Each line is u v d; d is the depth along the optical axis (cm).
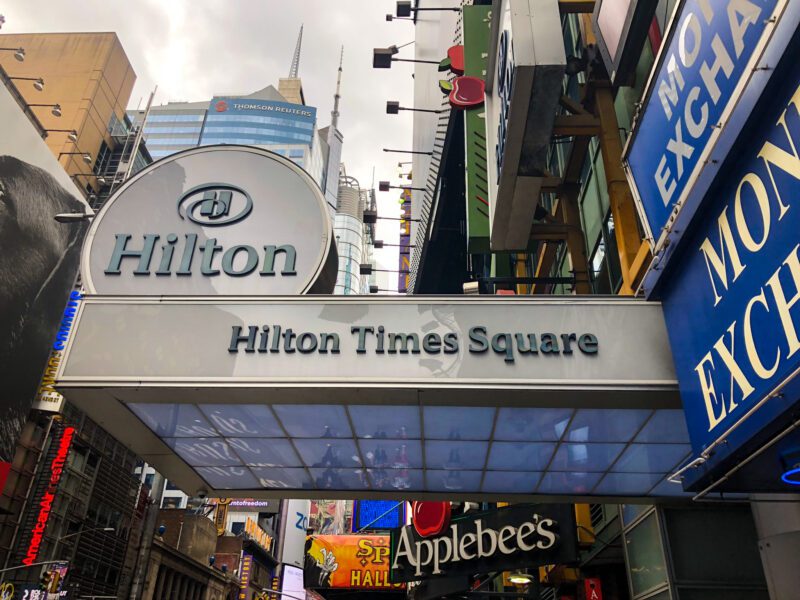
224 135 19338
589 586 1425
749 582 1008
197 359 827
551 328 812
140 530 4725
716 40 562
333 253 990
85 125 6669
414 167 4666
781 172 482
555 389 772
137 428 959
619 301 816
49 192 3136
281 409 888
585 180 1537
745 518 1064
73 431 3762
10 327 2827
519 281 1381
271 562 8625
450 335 819
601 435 927
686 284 683
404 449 1012
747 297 535
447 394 794
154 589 4847
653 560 1102
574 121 1146
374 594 2655
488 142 1341
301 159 18662
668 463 999
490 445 980
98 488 4191
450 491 1173
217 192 1030
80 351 842
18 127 2920
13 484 3444
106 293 932
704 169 586
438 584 1658
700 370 639
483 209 1611
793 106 466
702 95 592
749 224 533
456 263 3284
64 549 3744
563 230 1390
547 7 1004
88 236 981
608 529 1388
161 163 1054
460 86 1806
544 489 1131
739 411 542
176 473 1139
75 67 7050
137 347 842
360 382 793
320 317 848
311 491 1190
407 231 5519
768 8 480
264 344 831
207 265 965
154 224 999
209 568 5956
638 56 1020
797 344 454
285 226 995
